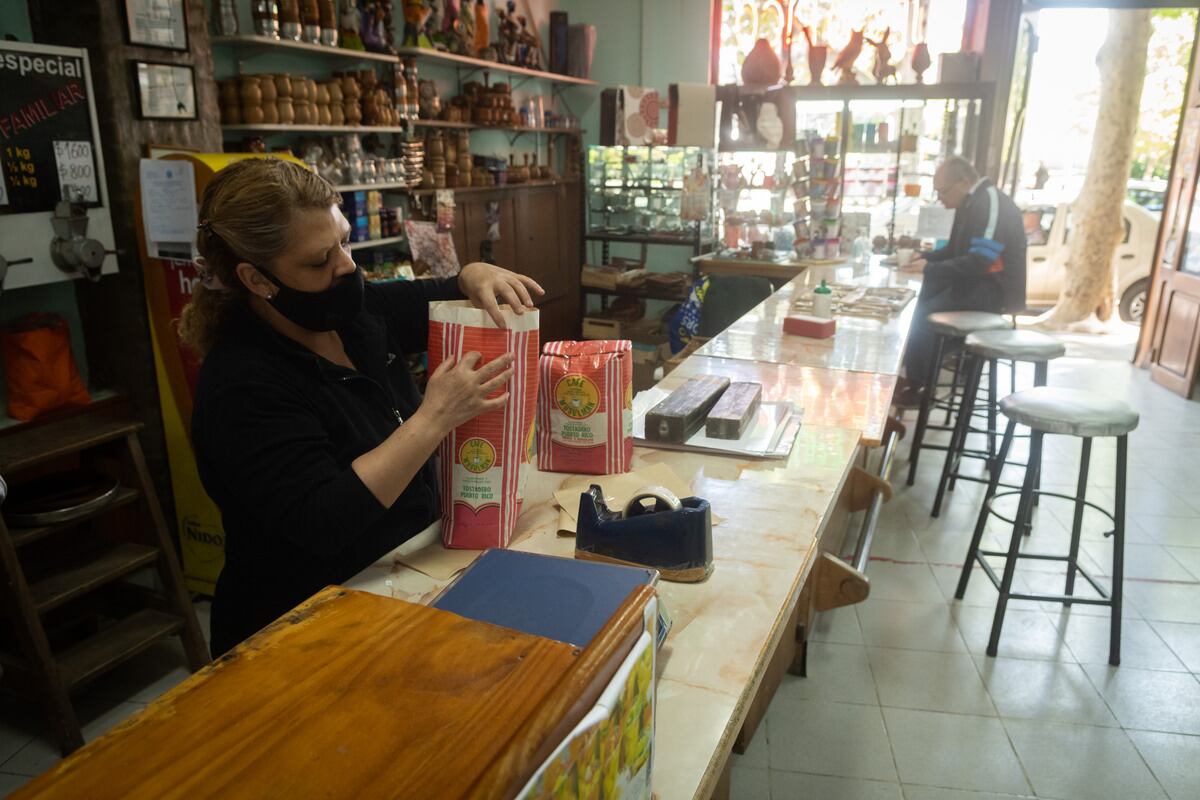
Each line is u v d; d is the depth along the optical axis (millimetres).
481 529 1285
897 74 6113
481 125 5055
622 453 1573
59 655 2393
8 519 2236
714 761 857
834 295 4027
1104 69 6809
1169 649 2727
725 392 2014
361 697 591
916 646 2740
